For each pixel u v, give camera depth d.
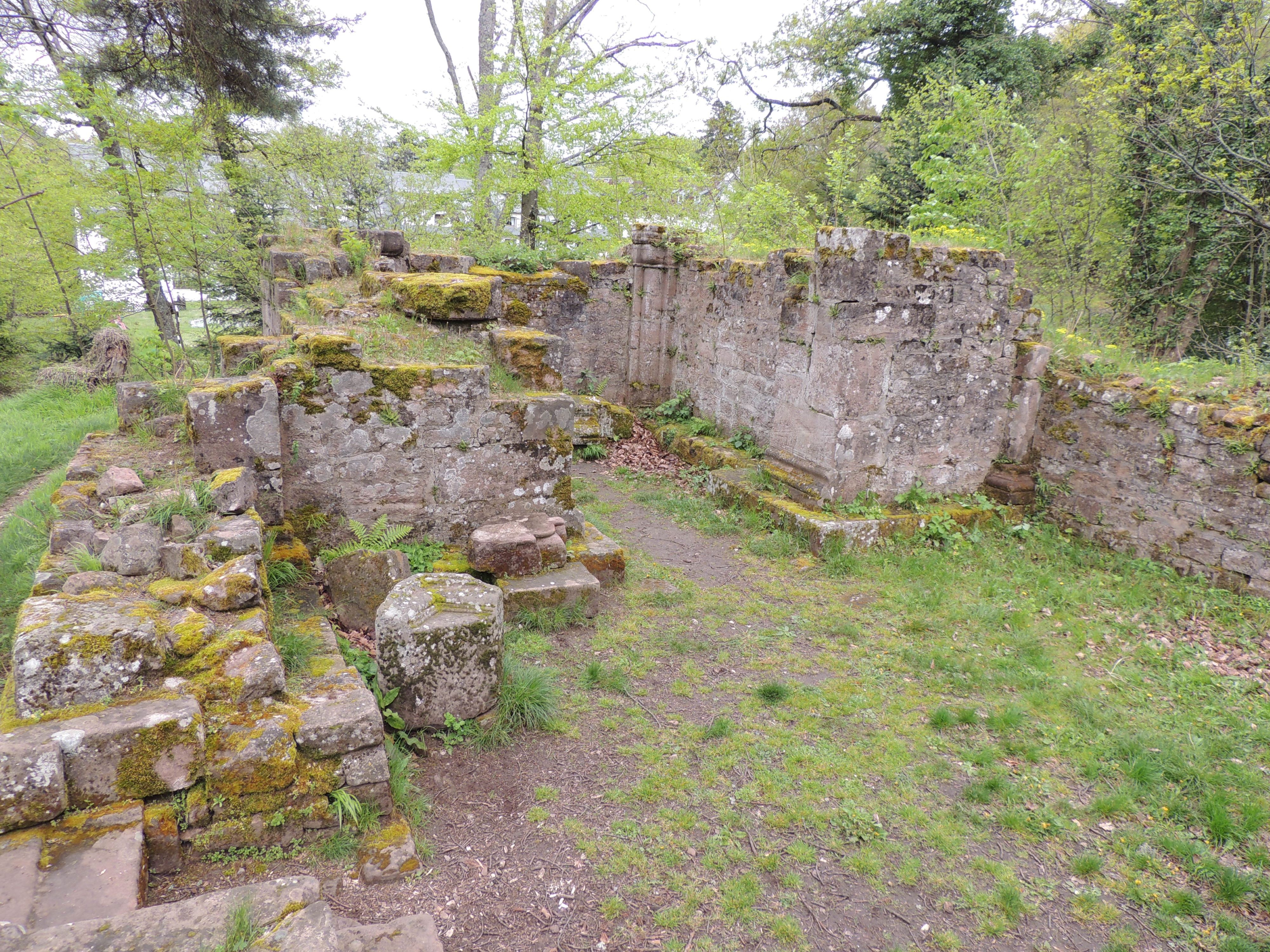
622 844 3.16
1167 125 10.04
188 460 4.54
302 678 3.24
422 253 8.65
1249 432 5.84
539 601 5.16
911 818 3.46
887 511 7.27
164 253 10.38
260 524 3.78
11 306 13.05
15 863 2.16
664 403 11.05
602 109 12.31
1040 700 4.54
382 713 3.61
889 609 5.79
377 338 5.56
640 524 7.66
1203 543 6.19
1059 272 11.44
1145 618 5.75
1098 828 3.50
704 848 3.18
